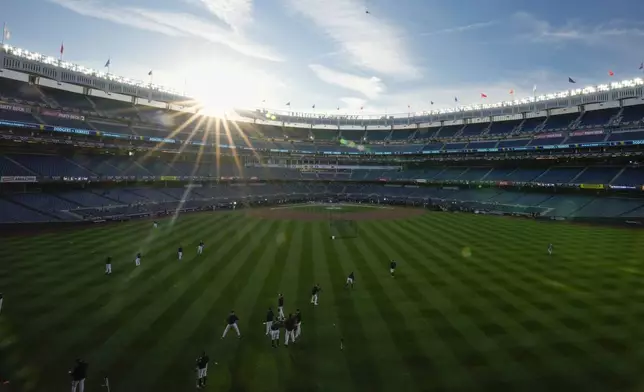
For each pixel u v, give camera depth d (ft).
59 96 231.91
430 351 55.52
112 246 124.67
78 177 200.13
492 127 309.42
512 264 101.81
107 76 239.91
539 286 83.46
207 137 291.58
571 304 72.90
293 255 111.65
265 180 313.94
